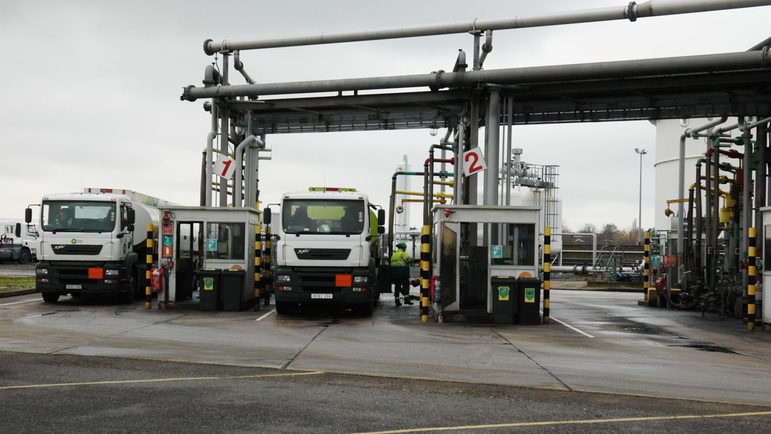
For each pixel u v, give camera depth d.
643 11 15.80
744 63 15.79
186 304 18.69
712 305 18.80
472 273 16.98
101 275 19.64
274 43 19.20
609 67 16.72
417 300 23.52
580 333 14.55
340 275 16.97
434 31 17.64
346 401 7.46
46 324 14.63
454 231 16.38
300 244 16.91
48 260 19.73
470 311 16.62
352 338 13.03
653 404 7.64
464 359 10.68
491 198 17.92
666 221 38.94
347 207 17.14
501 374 9.38
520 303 16.05
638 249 46.81
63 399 7.34
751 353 12.10
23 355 10.26
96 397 7.46
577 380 9.02
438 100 19.11
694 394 8.29
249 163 22.86
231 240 18.48
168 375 8.81
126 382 8.30
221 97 20.17
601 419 6.89
